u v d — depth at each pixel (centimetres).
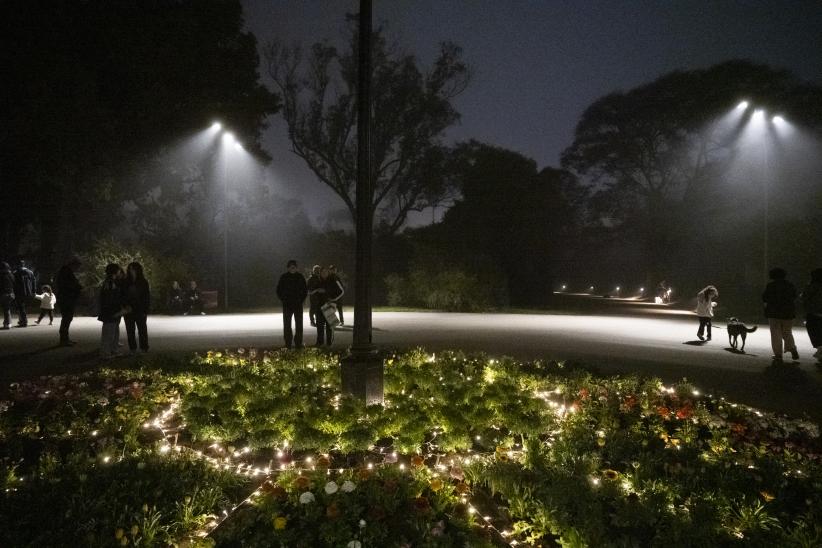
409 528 418
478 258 3534
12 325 2058
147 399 753
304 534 407
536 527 430
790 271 3531
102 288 1219
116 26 3136
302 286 1351
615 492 460
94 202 3456
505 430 666
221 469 521
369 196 769
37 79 2916
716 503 448
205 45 3556
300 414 654
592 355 1364
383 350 1182
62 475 487
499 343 1584
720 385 1012
